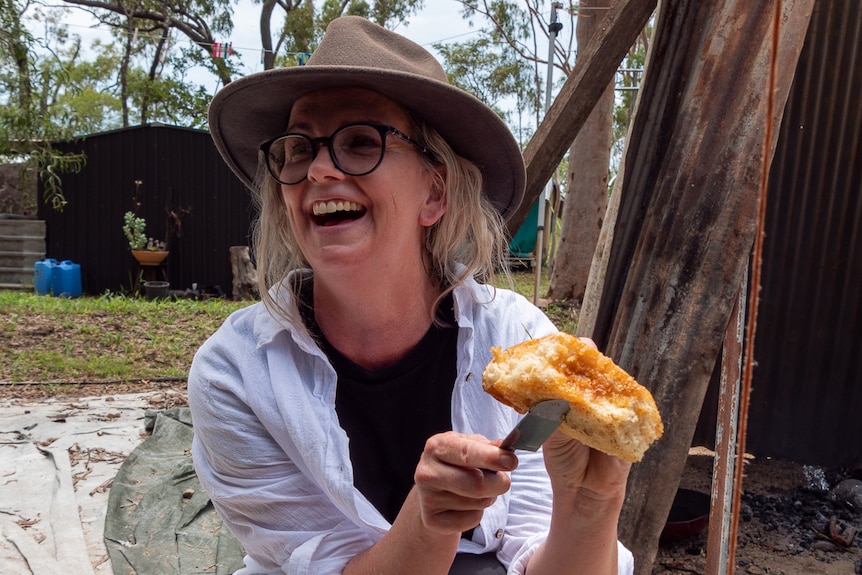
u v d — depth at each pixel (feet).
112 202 36.99
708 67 7.12
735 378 6.63
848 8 11.71
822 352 12.91
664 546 10.26
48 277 35.27
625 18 9.29
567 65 48.88
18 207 44.91
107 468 12.82
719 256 6.87
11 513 11.01
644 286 7.30
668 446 7.00
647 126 7.83
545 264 48.01
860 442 12.92
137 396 17.62
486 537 5.40
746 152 6.81
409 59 5.55
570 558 4.52
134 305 29.40
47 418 15.62
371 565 4.42
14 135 29.48
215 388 5.19
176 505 11.20
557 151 9.87
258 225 6.15
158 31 75.97
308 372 5.27
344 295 5.23
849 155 12.17
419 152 5.26
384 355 5.51
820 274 12.71
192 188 36.65
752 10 6.91
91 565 9.53
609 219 8.72
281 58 74.59
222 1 70.18
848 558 9.95
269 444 5.14
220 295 36.19
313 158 5.00
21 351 21.68
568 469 4.17
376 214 4.99
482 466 3.30
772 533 10.66
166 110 76.64
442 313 5.71
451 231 5.68
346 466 4.88
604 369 3.43
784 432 13.32
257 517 5.22
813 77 12.11
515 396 3.38
